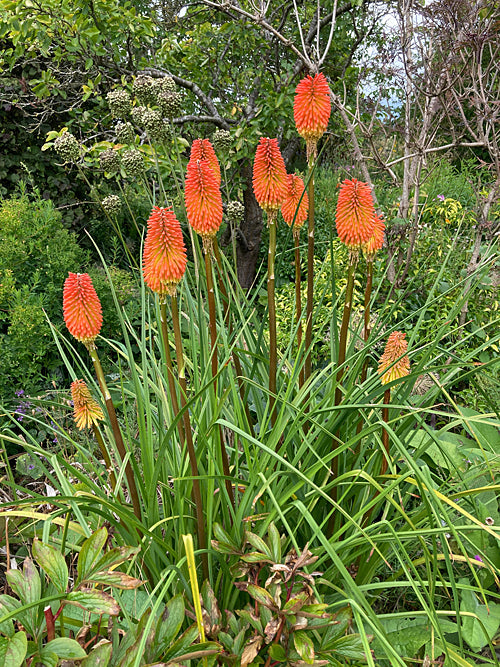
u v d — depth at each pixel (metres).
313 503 2.07
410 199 7.03
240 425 2.09
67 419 4.06
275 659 1.66
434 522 2.11
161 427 2.22
